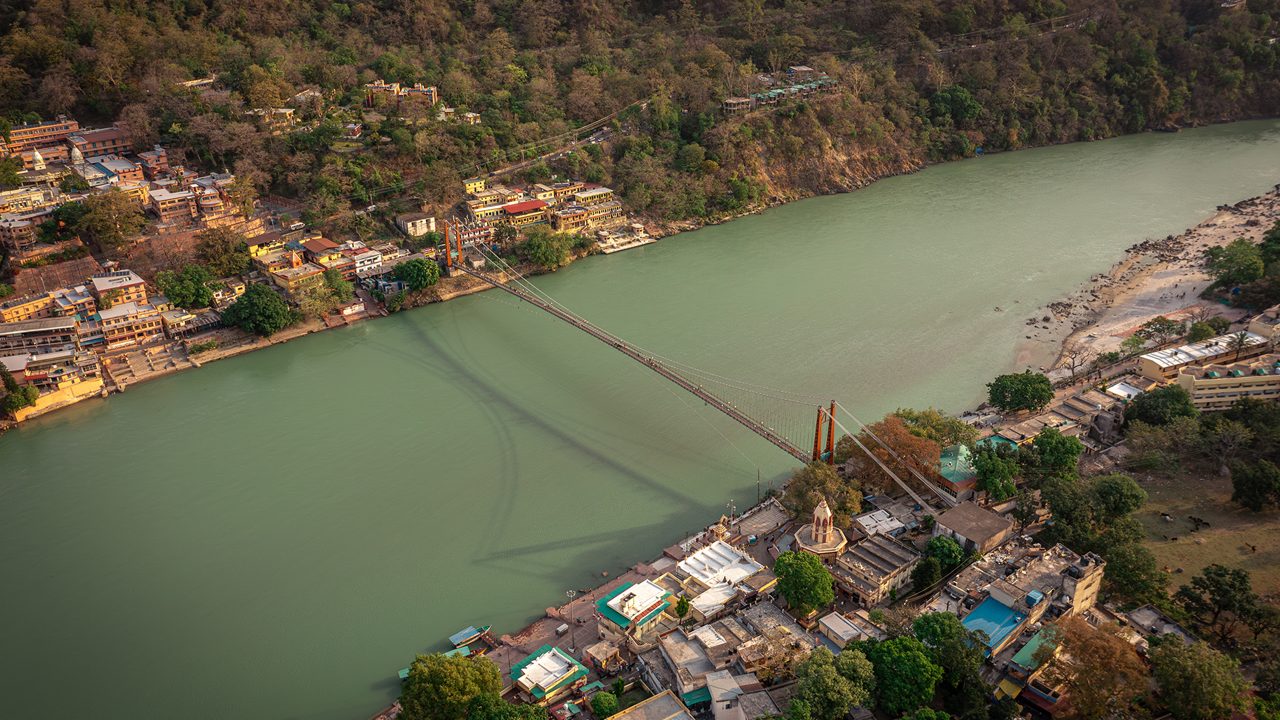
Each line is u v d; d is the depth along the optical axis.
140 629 159.25
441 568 172.25
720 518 182.50
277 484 198.12
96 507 191.75
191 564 174.62
